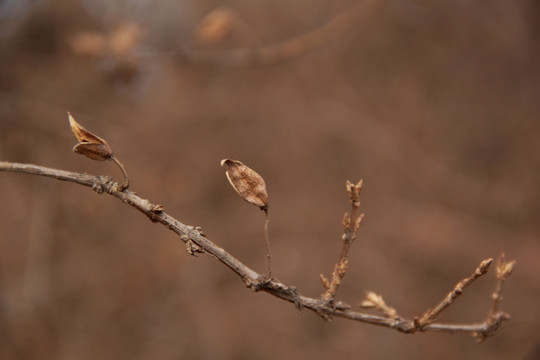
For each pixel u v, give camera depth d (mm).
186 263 1067
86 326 925
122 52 778
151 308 1011
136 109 1082
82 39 772
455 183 1434
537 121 1480
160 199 1124
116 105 1030
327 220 1351
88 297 944
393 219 1374
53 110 914
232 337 1085
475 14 1474
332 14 1367
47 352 874
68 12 854
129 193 511
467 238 1351
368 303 529
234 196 1290
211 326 1054
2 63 855
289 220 1328
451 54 1507
